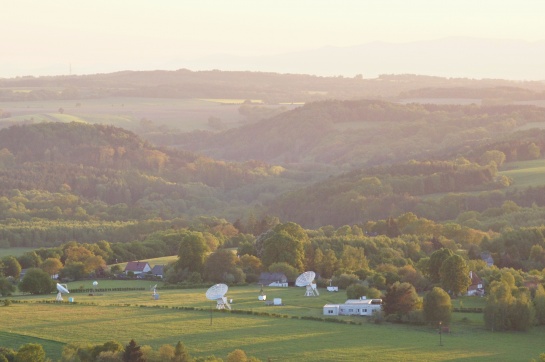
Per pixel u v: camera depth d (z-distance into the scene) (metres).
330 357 180.25
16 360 169.62
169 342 187.88
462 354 185.12
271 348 185.62
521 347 192.12
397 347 188.75
